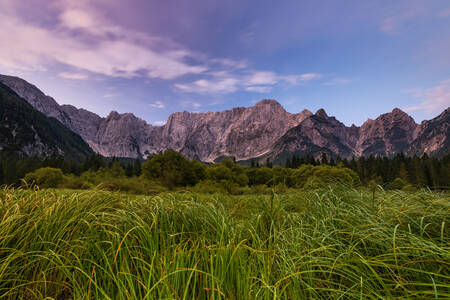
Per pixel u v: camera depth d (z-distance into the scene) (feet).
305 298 6.22
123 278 7.22
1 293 7.45
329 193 12.36
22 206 10.39
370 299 5.83
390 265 5.90
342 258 7.32
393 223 8.42
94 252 8.95
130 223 9.98
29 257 8.14
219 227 9.61
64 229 9.04
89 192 13.11
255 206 13.99
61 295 8.00
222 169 150.00
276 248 8.50
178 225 10.82
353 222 9.05
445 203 7.93
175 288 6.58
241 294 6.40
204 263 7.69
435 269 6.23
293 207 13.98
